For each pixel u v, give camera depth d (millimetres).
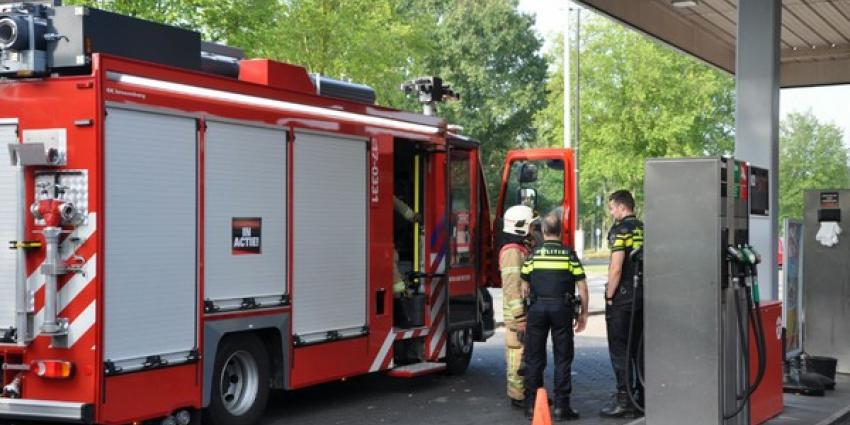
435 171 11484
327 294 9562
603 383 11930
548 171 14117
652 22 16594
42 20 7410
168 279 7777
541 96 67938
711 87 39312
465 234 12039
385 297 10430
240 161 8500
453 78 67438
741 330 7098
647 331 6973
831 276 11969
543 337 9484
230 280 8383
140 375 7527
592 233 70438
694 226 6812
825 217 11961
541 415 6172
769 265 11477
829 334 12016
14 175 7383
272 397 10680
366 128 10133
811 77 21234
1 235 7449
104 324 7238
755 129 12023
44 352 7316
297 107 9172
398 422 9336
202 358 8086
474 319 12211
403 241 11250
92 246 7203
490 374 12539
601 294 26844
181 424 8008
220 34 19031
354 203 9953
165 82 7762
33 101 7371
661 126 39625
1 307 7461
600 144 41062
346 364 9820
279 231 8945
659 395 6949
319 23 23734
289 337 9047
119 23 7629
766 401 8508
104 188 7230
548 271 9430
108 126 7277
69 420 7242
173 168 7824
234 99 8430
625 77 39875
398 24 27906
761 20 12000
